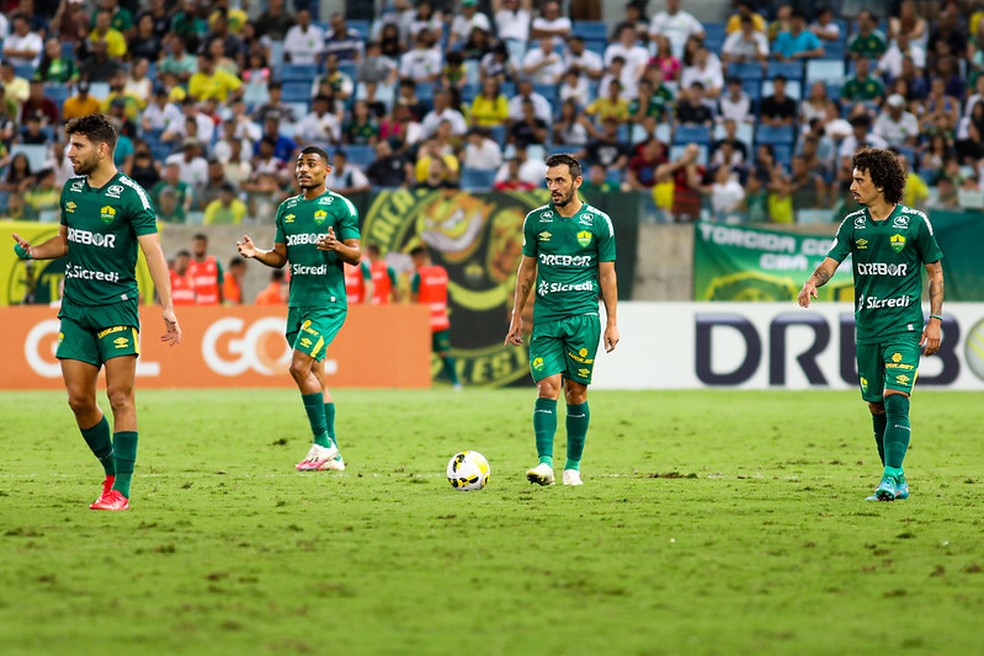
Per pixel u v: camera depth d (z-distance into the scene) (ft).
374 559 75.92
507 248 260.83
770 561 75.87
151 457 140.87
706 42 347.36
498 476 122.21
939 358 246.68
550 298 112.88
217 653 54.75
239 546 80.02
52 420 186.29
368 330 252.83
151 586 67.97
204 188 276.62
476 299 261.44
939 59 313.53
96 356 95.86
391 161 293.23
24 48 346.54
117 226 93.61
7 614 61.57
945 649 56.18
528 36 342.44
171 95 323.57
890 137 300.40
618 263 262.06
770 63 327.67
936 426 181.88
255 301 268.82
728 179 279.08
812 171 280.10
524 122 303.07
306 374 127.85
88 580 69.41
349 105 325.62
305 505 99.91
